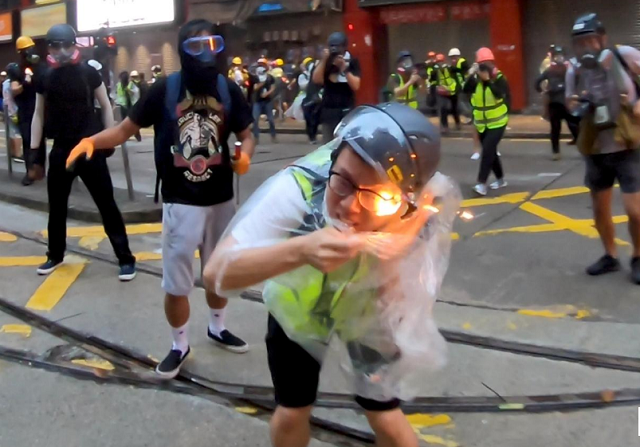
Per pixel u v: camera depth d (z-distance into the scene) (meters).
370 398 2.79
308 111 13.46
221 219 4.29
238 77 17.16
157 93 4.09
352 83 8.23
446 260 2.70
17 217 8.75
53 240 6.38
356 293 2.62
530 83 20.17
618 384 4.11
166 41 26.36
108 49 15.92
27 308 5.55
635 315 5.12
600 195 5.77
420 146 2.34
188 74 4.03
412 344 2.65
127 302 5.67
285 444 2.95
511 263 6.41
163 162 4.12
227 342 4.71
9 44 32.47
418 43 21.77
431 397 4.04
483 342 4.70
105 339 4.95
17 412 4.05
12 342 5.01
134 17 26.03
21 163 12.77
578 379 4.19
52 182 6.19
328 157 2.63
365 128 2.35
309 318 2.69
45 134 6.09
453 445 3.61
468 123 18.50
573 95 5.55
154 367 4.57
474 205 8.75
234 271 2.48
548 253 6.63
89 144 4.05
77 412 4.05
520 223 7.79
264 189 2.65
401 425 2.86
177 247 4.16
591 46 5.40
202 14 24.92
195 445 3.70
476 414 3.88
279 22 23.86
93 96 6.05
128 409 4.07
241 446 3.69
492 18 20.05
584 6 19.25
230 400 4.15
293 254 2.39
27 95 9.89
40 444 3.73
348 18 22.36
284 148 15.84
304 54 23.52
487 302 5.50
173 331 4.41
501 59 20.09
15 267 6.61
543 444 3.60
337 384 4.18
